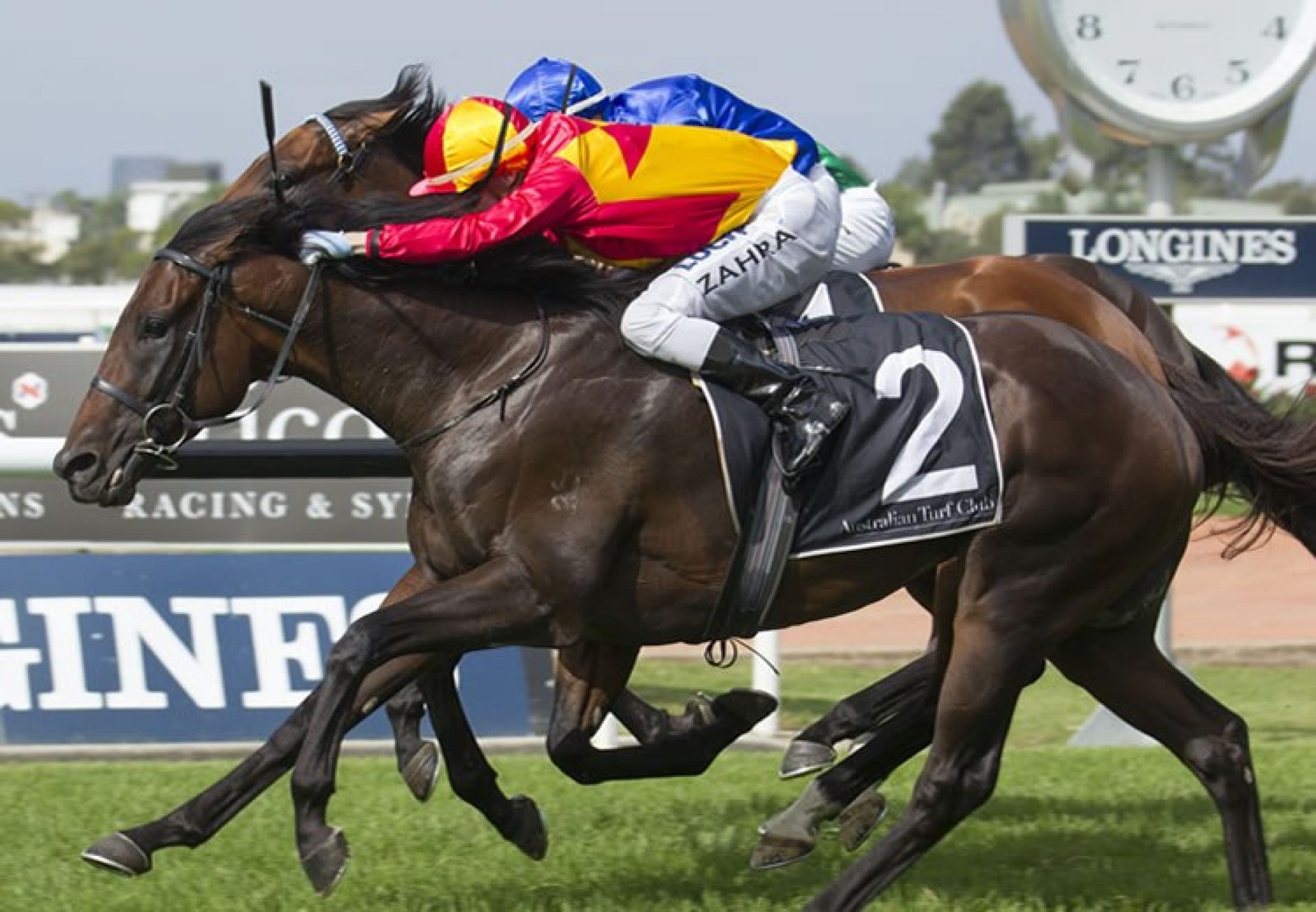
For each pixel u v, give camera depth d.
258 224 12.00
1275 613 29.08
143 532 19.70
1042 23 20.64
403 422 12.22
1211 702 12.70
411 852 14.46
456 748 13.31
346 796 16.31
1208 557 35.50
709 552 11.83
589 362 11.91
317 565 18.41
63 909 12.66
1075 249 19.56
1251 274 19.66
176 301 11.94
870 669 24.41
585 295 12.20
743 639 12.86
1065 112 21.48
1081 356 12.13
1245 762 12.50
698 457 11.77
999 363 12.04
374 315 12.07
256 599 18.31
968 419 11.84
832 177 14.52
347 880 13.54
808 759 15.22
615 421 11.75
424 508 12.30
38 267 128.38
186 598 18.27
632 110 14.02
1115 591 12.27
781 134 14.19
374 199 12.22
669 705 21.44
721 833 15.11
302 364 12.23
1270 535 13.23
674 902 13.01
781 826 13.34
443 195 12.34
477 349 12.07
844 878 11.81
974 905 12.91
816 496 11.78
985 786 12.02
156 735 18.08
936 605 12.77
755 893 13.40
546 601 11.73
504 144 12.28
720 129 13.11
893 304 14.93
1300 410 14.09
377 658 11.41
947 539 12.00
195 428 12.19
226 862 14.03
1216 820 15.75
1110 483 11.97
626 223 12.16
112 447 11.97
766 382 11.73
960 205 135.50
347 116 13.21
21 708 18.08
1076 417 11.92
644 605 11.99
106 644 18.20
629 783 17.05
